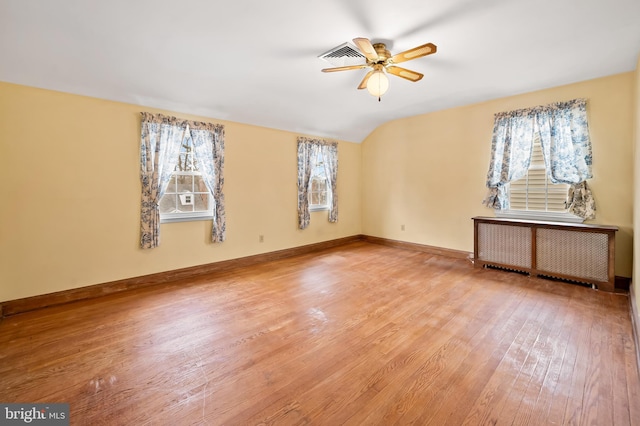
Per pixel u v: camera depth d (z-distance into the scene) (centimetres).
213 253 415
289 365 195
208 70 306
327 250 552
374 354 207
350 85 367
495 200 427
